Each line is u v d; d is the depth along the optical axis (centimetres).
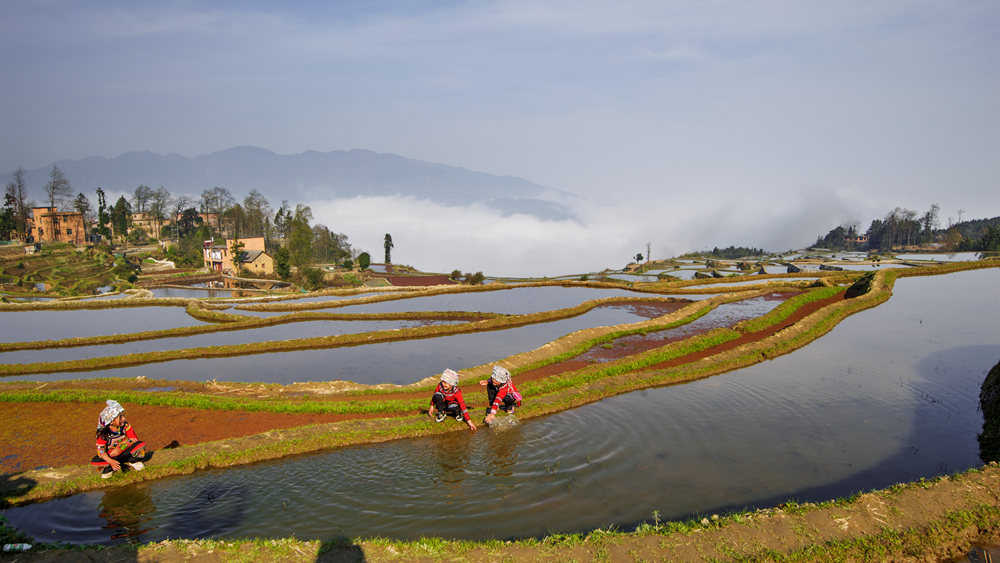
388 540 903
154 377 2345
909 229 16438
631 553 853
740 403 1752
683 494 1143
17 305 4350
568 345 2536
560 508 1081
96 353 2862
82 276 9562
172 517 1065
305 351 2764
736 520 943
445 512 1067
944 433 1496
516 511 1070
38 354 2864
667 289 4806
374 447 1402
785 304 3403
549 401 1723
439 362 2500
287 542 888
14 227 11725
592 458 1324
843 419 1602
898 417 1619
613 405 1739
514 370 2169
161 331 3288
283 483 1205
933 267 5162
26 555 849
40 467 1357
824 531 909
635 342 2708
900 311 3309
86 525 1041
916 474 1249
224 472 1271
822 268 8069
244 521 1044
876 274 4325
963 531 917
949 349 2423
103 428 1209
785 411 1673
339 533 995
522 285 5241
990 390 1727
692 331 2972
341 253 13975
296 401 1772
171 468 1259
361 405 1709
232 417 1677
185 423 1634
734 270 10044
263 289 8869
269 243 14150
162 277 10150
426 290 4988
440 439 1448
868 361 2248
